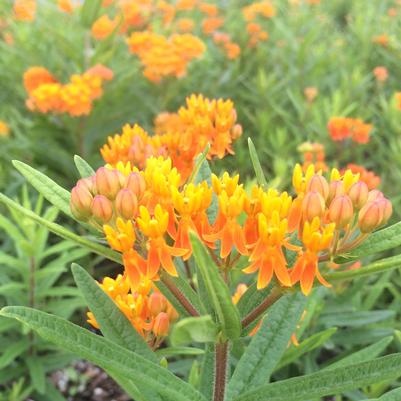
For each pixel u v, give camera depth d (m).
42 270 0.29
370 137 0.45
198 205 0.14
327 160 0.43
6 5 0.58
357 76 0.49
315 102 0.46
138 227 0.14
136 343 0.16
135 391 0.17
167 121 0.34
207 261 0.12
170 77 0.45
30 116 0.50
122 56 0.51
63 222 0.41
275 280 0.14
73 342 0.13
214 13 0.61
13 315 0.13
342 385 0.14
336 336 0.29
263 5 0.61
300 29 0.65
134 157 0.19
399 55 0.56
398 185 0.39
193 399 0.14
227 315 0.13
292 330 0.17
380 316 0.28
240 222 0.20
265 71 0.58
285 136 0.40
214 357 0.17
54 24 0.51
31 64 0.48
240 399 0.14
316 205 0.13
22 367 0.31
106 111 0.43
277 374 0.28
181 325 0.12
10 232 0.28
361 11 0.75
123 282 0.17
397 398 0.14
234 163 0.40
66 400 0.33
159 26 0.57
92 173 0.17
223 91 0.52
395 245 0.13
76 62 0.45
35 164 0.44
